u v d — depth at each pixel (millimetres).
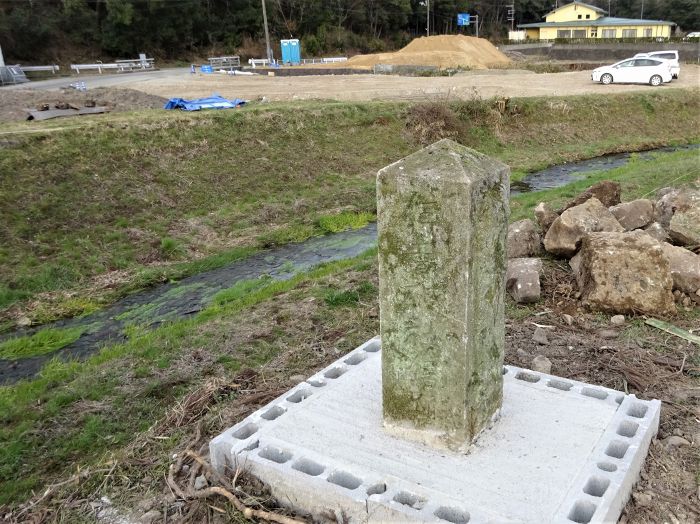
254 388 5539
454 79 29703
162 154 14945
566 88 26750
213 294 10062
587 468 3635
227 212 13727
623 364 5426
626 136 22719
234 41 55312
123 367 6484
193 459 4426
